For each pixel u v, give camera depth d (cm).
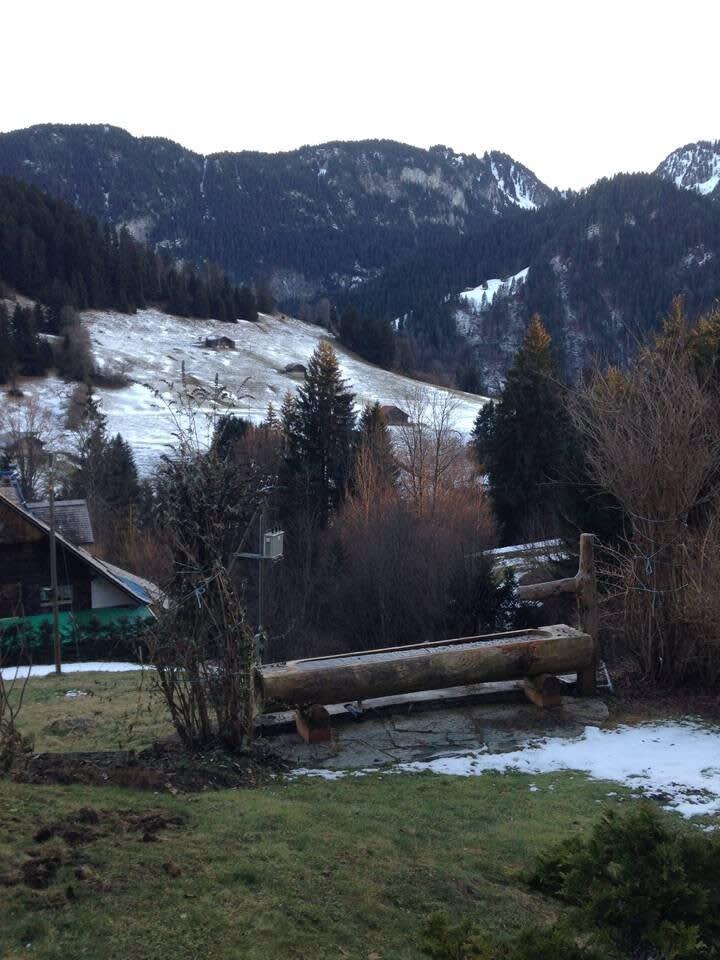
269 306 14675
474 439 5759
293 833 509
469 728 796
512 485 4016
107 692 1570
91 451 5006
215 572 689
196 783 623
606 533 1819
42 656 2659
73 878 402
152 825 487
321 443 4397
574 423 1215
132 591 2848
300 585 2961
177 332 11869
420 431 4419
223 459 794
